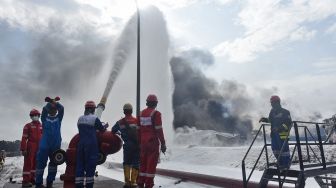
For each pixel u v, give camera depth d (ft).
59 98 21.68
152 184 18.94
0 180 39.91
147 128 19.34
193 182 31.99
